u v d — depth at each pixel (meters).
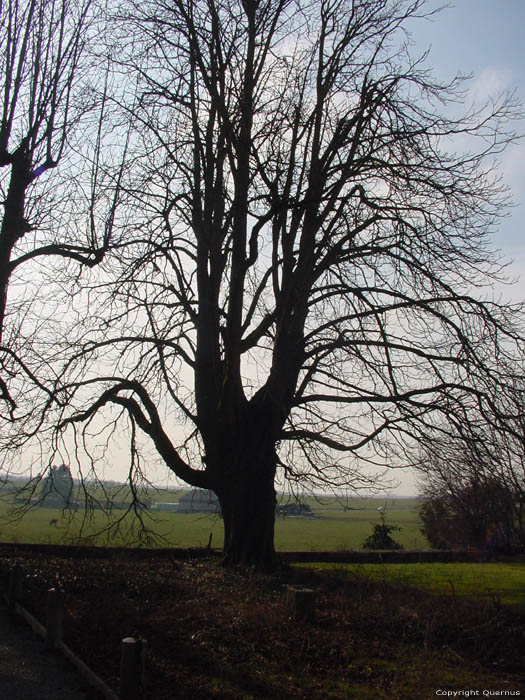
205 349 14.82
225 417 14.65
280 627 9.38
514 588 14.34
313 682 7.50
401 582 14.15
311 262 14.34
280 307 14.21
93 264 14.13
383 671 7.94
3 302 13.70
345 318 14.44
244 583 12.55
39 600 11.09
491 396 12.88
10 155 14.07
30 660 7.84
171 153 14.41
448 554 21.66
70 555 16.17
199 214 14.52
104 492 14.41
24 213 14.82
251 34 15.45
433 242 14.06
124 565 13.73
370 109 14.56
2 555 15.10
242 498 14.73
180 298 14.73
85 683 7.02
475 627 9.30
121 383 14.29
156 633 9.05
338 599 11.04
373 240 14.42
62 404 13.36
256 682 7.34
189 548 17.61
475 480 13.45
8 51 14.10
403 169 14.10
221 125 14.84
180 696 6.73
